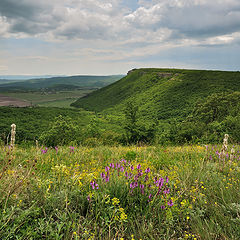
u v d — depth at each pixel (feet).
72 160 16.37
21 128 215.51
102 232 6.87
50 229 6.54
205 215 8.54
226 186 10.51
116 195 9.12
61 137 66.74
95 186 9.29
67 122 74.02
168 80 522.47
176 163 16.29
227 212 8.39
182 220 7.99
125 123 98.58
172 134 88.02
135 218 7.88
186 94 387.96
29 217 7.19
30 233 6.34
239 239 6.89
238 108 92.27
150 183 10.10
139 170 10.39
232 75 415.44
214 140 49.19
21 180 8.49
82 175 10.67
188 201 8.74
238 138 50.42
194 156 19.40
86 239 6.47
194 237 7.16
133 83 617.21
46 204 7.95
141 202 8.71
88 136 86.58
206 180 11.42
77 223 7.19
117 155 20.01
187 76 484.74
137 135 90.79
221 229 7.41
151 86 534.78
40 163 13.85
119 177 10.34
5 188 8.09
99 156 18.49
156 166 16.22
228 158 15.75
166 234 7.18
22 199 7.97
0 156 12.21
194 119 115.96
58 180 9.68
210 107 114.42
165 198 8.84
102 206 8.14
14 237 6.40
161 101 402.52
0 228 6.02
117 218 7.57
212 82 408.46
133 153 19.74
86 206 8.57
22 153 17.53
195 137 63.05
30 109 374.43
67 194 8.36
